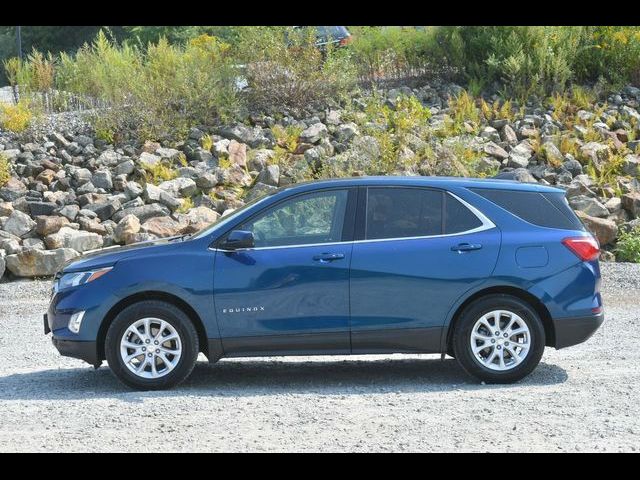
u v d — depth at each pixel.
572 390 8.27
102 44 22.88
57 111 21.94
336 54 22.36
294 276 8.48
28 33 42.22
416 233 8.62
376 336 8.52
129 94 20.42
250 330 8.49
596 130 20.42
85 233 15.80
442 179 8.88
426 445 6.55
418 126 19.56
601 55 23.02
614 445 6.52
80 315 8.50
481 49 23.22
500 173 18.48
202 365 9.88
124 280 8.48
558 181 18.42
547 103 21.61
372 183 8.77
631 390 8.23
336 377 9.14
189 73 20.66
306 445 6.58
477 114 20.69
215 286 8.46
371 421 7.22
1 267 14.91
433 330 8.53
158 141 19.59
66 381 9.09
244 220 8.68
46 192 17.20
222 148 18.91
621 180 18.69
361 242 8.57
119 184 17.66
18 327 12.08
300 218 8.68
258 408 7.69
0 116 19.92
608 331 11.28
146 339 8.47
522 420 7.21
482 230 8.64
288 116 20.69
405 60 23.38
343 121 20.27
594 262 8.73
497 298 8.55
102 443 6.71
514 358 8.56
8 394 8.47
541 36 22.89
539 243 8.62
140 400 8.03
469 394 8.16
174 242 8.74
